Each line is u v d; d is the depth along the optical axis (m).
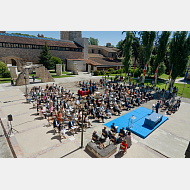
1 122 13.80
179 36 25.94
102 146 10.34
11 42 40.75
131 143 10.80
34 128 12.83
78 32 69.25
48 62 43.50
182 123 15.20
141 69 46.16
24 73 27.25
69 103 19.22
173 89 26.56
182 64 26.44
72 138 11.56
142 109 18.31
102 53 73.06
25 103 18.84
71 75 42.19
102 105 17.78
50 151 9.98
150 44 32.62
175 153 10.39
